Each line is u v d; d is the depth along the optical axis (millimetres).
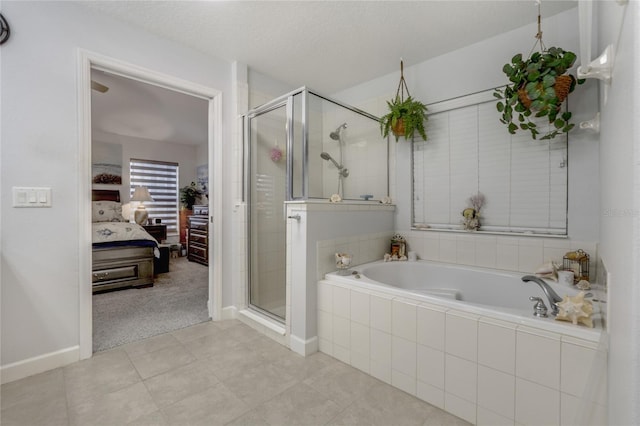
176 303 3125
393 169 2936
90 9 1997
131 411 1463
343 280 2014
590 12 1038
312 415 1443
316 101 2326
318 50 2541
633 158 488
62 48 1882
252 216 2693
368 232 2602
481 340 1384
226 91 2725
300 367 1872
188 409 1479
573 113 1964
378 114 3039
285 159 2371
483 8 1987
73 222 1921
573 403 1149
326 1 1947
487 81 2340
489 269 2299
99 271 3400
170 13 2062
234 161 2762
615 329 748
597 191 1887
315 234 2109
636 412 468
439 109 2598
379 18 2109
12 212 1723
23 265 1756
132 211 5680
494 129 2324
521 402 1274
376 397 1585
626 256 578
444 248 2574
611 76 786
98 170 5293
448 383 1478
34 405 1499
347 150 2582
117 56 2107
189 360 1953
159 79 2311
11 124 1716
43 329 1818
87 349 1967
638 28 440
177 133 5543
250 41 2414
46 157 1826
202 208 5531
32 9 1782
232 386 1669
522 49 2176
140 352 2059
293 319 2113
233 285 2771
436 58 2625
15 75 1727
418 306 1588
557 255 2027
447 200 2584
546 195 2090
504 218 2279
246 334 2369
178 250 6121
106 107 4117
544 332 1243
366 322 1812
